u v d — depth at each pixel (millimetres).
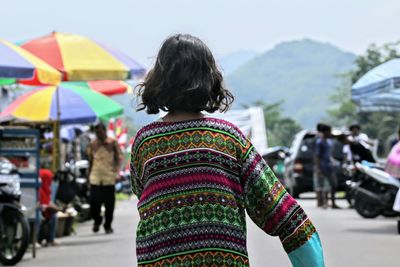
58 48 21500
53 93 24344
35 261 15734
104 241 19781
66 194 21125
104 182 21750
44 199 18375
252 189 5164
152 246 5031
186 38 5305
